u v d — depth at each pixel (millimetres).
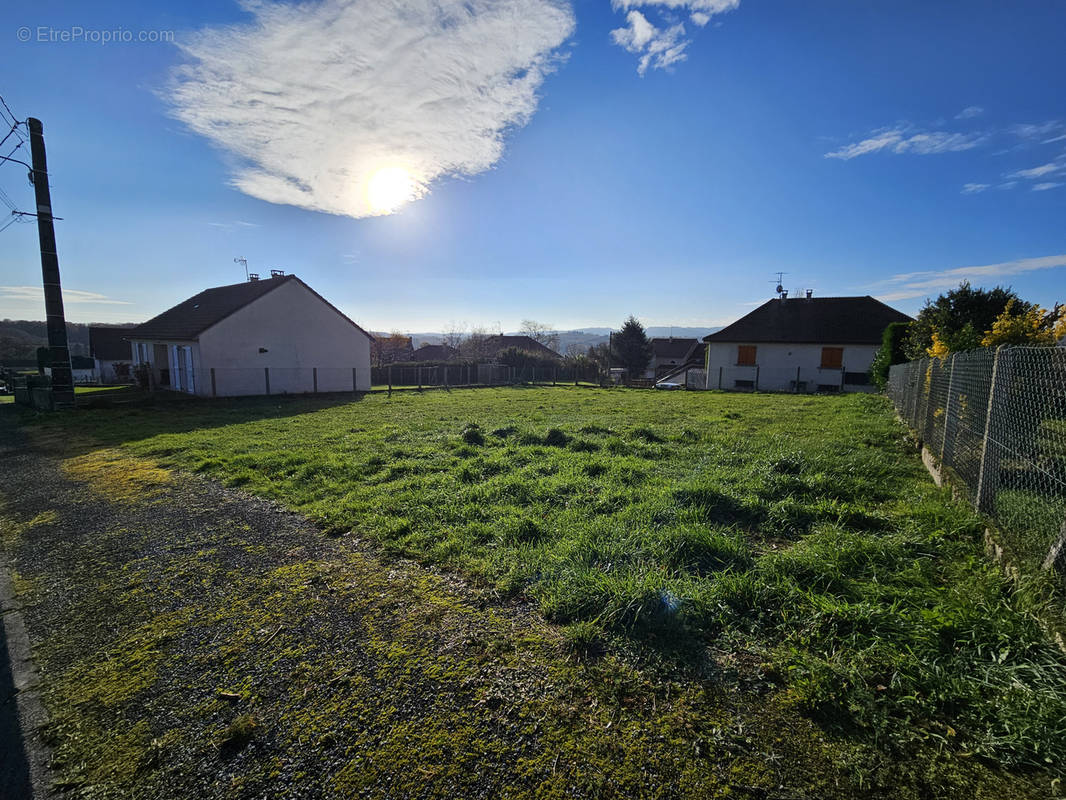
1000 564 3057
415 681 2352
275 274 23953
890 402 13297
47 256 13805
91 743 2057
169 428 10805
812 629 2562
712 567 3346
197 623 2932
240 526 4535
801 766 1817
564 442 8000
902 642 2406
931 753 1847
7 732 2133
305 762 1912
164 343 22359
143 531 4480
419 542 4008
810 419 10633
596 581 3035
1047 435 3094
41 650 2729
